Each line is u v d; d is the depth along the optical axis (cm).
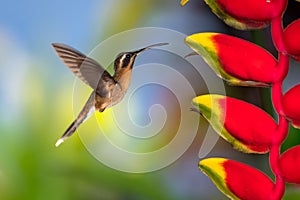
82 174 336
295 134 331
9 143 335
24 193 334
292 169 297
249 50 299
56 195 335
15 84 337
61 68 338
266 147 299
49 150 336
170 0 355
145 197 338
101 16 352
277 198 298
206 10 354
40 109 337
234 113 299
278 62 299
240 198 298
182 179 343
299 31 298
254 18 299
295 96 298
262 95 330
